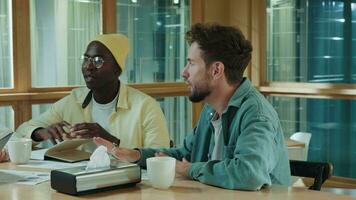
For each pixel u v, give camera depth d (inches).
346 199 51.8
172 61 188.9
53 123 94.7
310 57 193.2
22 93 141.3
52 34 150.9
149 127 90.6
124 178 56.2
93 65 90.8
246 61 64.8
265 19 200.1
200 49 62.7
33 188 56.6
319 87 187.6
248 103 62.1
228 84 63.8
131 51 175.5
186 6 192.1
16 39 140.9
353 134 183.5
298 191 55.1
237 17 202.4
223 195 52.9
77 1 157.2
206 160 68.6
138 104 92.0
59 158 73.9
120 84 94.6
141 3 177.2
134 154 68.4
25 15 142.3
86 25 159.8
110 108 92.7
